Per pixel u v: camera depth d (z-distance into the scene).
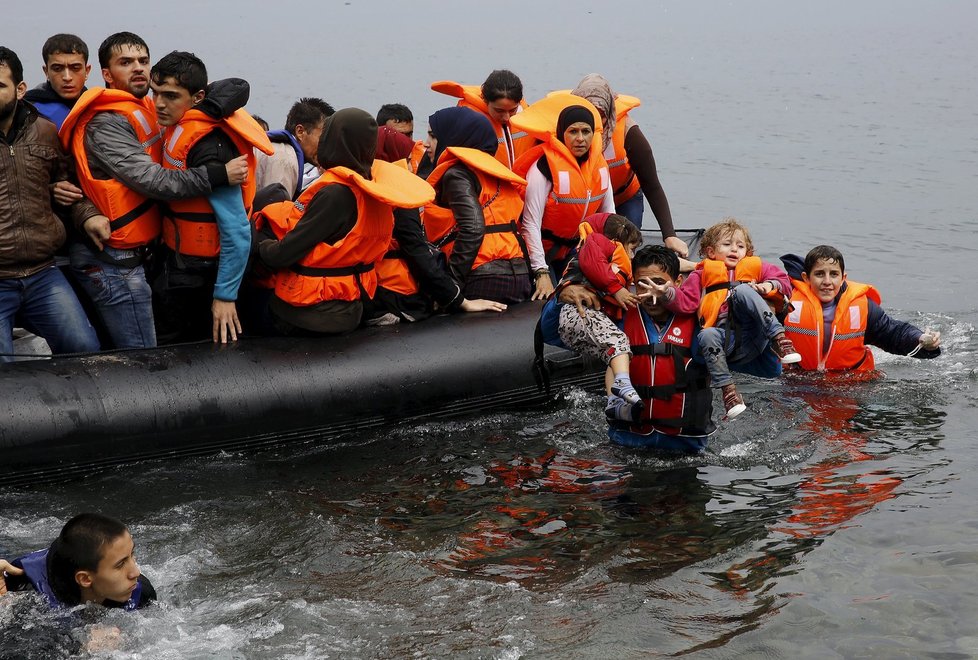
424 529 4.94
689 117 20.94
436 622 4.14
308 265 6.02
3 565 4.05
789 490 5.29
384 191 5.81
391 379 6.07
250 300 6.35
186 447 5.67
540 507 5.16
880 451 5.73
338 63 30.88
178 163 5.73
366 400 6.00
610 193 7.34
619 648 3.96
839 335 6.87
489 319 6.57
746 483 5.38
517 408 6.44
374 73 28.06
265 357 5.95
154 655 3.87
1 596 3.99
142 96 6.07
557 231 7.27
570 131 7.04
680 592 4.36
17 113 5.60
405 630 4.08
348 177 5.80
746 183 14.50
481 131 6.84
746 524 4.94
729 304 5.55
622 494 5.29
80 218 5.74
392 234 6.38
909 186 14.12
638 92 25.06
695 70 30.41
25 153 5.57
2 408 5.32
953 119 20.30
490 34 45.03
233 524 4.99
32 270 5.71
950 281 9.60
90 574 3.95
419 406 6.16
